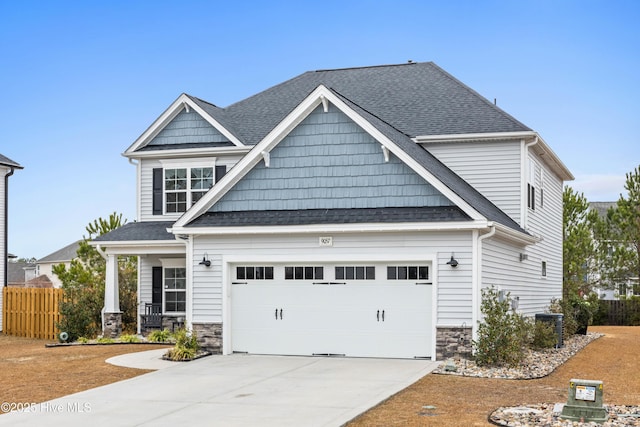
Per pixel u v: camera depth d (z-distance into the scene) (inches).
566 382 622.8
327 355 770.2
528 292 970.1
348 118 796.0
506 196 920.3
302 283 784.3
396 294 752.3
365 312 761.6
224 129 1019.9
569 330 1070.4
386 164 779.4
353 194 786.8
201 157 1032.2
